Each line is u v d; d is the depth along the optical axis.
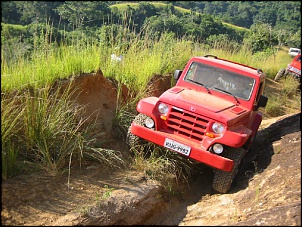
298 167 5.39
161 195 5.37
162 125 5.84
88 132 6.15
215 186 5.65
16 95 5.33
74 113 5.78
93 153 5.68
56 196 4.64
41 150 5.13
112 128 6.66
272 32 24.03
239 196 5.29
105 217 4.46
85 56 7.30
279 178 5.31
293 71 16.92
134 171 5.68
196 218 4.99
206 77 6.63
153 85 8.36
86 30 7.95
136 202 4.87
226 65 6.64
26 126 5.18
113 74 7.61
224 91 6.44
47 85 6.05
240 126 5.84
